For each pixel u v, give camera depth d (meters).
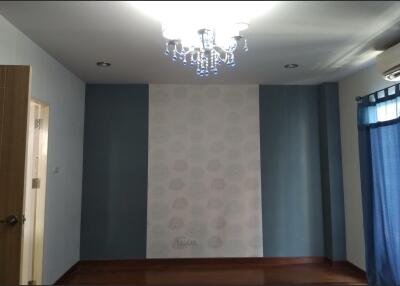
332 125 4.36
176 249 4.27
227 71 3.85
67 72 3.77
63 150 3.66
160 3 2.19
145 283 3.63
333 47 3.05
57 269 3.50
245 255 4.30
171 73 3.93
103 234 4.25
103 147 4.36
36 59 2.98
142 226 4.28
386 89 3.25
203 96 4.46
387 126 3.19
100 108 4.40
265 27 2.59
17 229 2.19
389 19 2.46
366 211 3.47
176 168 4.37
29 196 3.10
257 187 4.40
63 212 3.67
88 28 2.62
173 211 4.32
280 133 4.48
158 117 4.42
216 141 4.43
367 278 3.45
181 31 2.43
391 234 3.13
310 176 4.46
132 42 2.92
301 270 4.06
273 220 4.37
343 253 4.20
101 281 3.70
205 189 4.36
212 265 4.25
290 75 4.04
